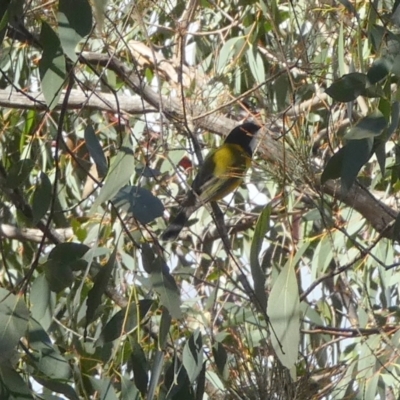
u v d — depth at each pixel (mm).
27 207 6332
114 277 7449
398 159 5816
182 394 5223
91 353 6695
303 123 6297
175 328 6730
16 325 4770
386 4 6699
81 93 7770
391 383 7207
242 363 5859
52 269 5250
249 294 5441
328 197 8109
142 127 7891
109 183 4832
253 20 8891
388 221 7312
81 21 4590
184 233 9422
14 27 4980
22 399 4934
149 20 8758
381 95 5066
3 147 9250
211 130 8250
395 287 9820
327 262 8305
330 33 7332
